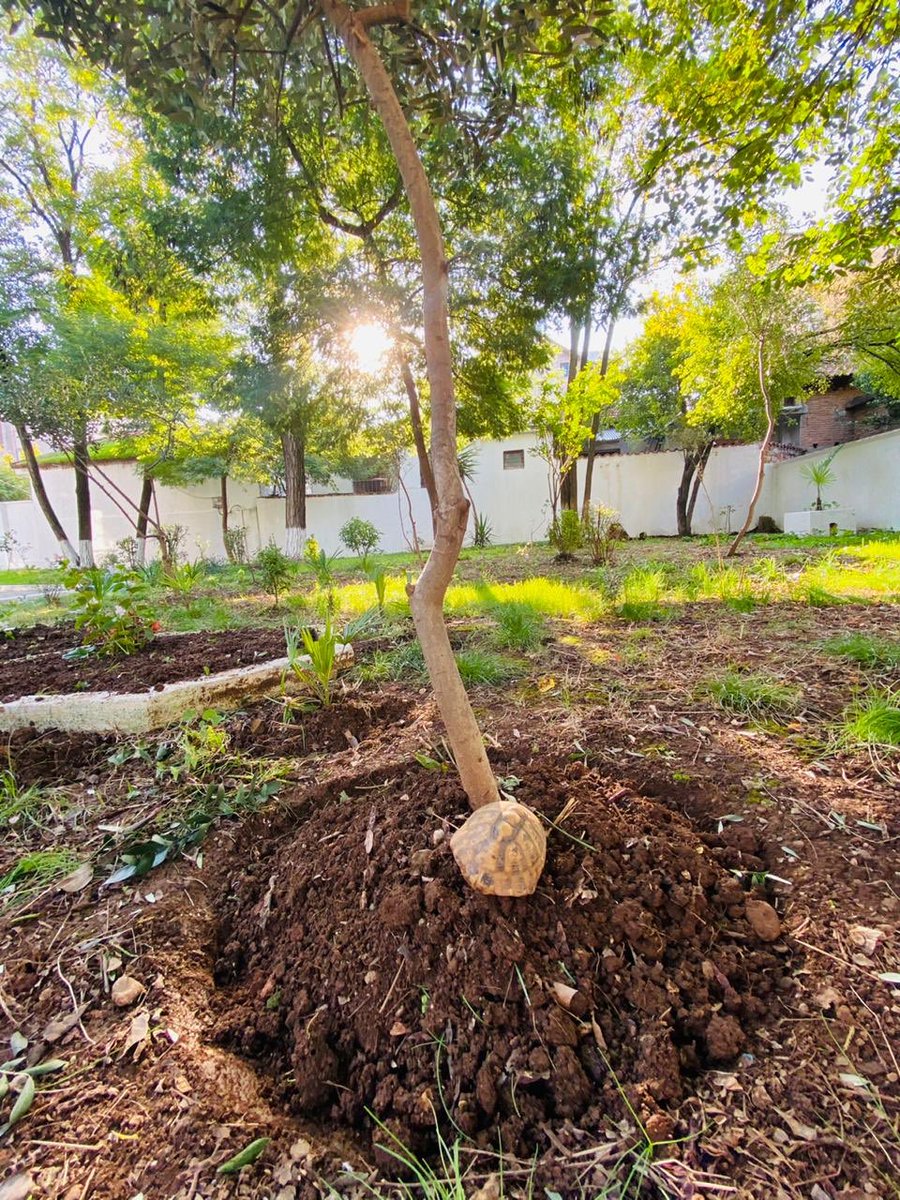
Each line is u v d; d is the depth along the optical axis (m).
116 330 8.32
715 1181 0.77
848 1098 0.85
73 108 9.23
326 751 2.12
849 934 1.13
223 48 1.52
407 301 7.14
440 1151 0.86
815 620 3.47
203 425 10.71
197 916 1.34
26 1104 0.88
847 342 8.55
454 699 1.30
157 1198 0.77
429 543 14.51
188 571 6.04
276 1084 1.00
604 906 1.19
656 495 13.65
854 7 3.43
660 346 11.62
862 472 10.45
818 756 1.81
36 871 1.50
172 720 2.31
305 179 6.32
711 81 4.10
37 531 15.41
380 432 11.06
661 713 2.22
